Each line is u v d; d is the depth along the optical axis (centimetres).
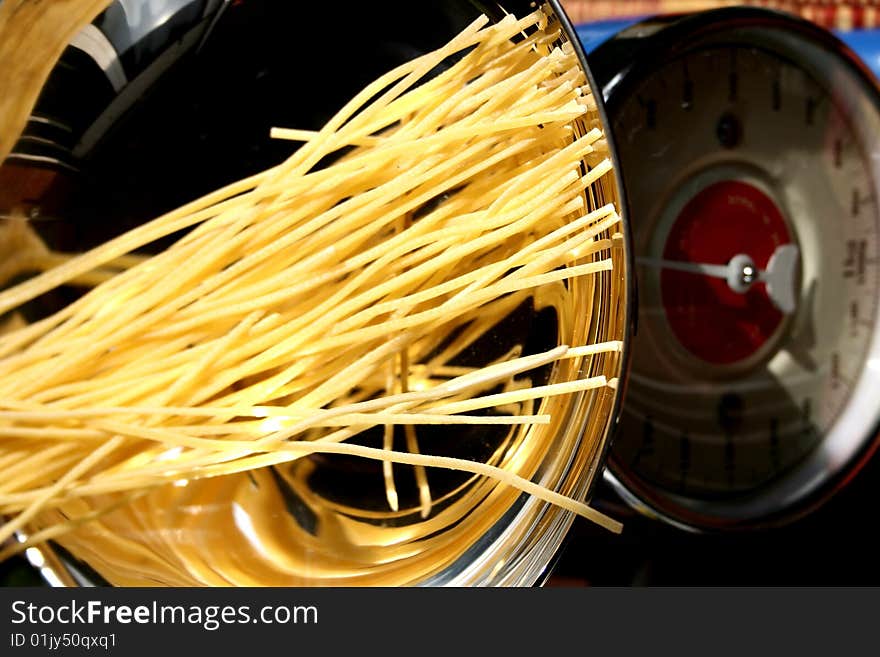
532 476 43
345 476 47
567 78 44
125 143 45
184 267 43
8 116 43
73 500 42
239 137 46
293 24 45
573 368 44
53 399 44
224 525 45
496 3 44
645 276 58
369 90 43
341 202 47
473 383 41
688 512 57
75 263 43
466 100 44
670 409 59
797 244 65
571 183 44
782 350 64
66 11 41
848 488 70
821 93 63
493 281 47
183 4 43
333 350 45
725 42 57
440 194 48
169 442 40
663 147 57
